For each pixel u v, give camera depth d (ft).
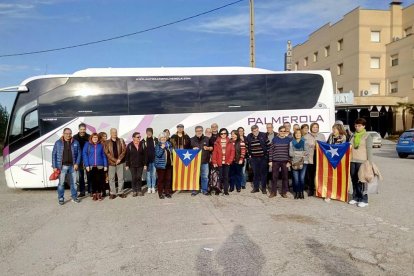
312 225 22.54
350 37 152.66
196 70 39.55
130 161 33.45
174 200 31.60
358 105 136.46
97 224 23.86
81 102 37.24
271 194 32.09
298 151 30.60
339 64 161.58
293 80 40.91
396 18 147.33
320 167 30.81
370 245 18.58
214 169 33.81
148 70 38.78
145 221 24.35
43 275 15.49
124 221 24.49
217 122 39.22
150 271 15.69
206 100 39.24
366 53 147.64
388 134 139.23
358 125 27.81
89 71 37.99
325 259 16.70
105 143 32.53
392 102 138.10
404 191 33.94
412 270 15.39
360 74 147.64
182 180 34.17
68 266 16.47
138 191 33.86
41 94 36.83
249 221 23.72
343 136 30.99
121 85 38.01
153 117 38.17
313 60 182.80
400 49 141.38
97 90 37.58
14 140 36.37
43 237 21.12
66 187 39.83
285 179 31.91
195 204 29.68
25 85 36.78
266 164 33.99
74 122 36.96
